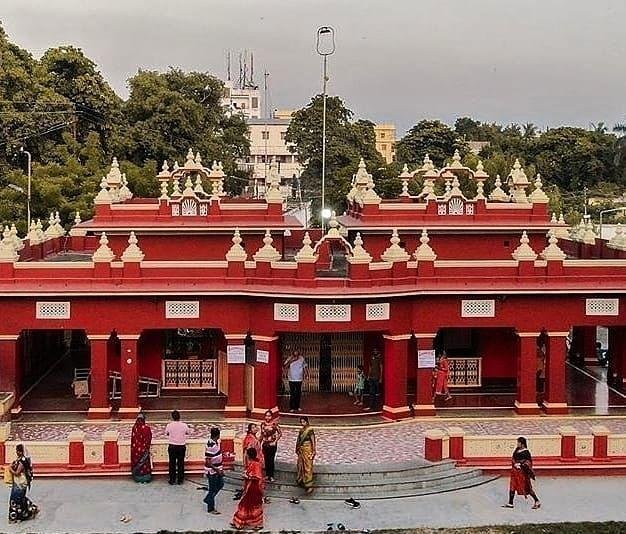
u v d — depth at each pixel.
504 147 120.00
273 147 146.25
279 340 35.47
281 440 30.09
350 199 43.97
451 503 25.41
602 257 40.00
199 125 85.12
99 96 82.81
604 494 26.22
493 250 39.41
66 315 32.31
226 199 43.16
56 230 44.94
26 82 76.31
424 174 43.75
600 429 28.11
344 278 32.59
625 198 109.25
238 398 32.62
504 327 33.53
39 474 26.94
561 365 33.44
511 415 33.19
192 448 27.39
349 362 35.81
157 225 38.47
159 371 35.59
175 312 32.59
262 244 39.09
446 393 35.06
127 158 81.25
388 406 32.72
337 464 27.47
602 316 33.53
